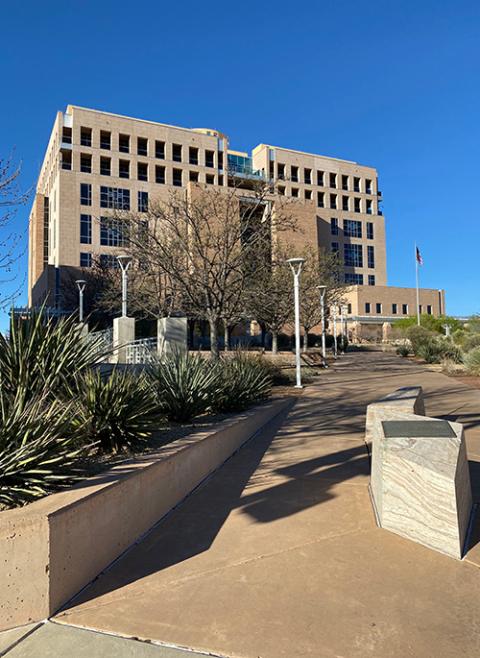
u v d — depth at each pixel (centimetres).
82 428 466
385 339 6450
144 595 307
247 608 289
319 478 546
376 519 416
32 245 7031
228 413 831
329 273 3512
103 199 5700
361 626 268
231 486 531
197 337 4100
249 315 1761
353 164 7812
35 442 366
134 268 2100
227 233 1520
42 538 286
